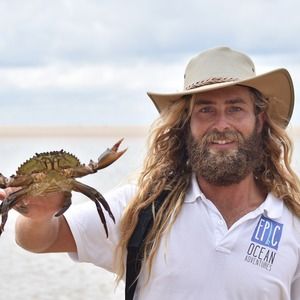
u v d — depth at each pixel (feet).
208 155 7.31
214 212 7.27
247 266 7.13
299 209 7.47
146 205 7.33
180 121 7.69
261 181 7.55
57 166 6.46
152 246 7.22
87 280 18.22
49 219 7.02
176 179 7.50
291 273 7.25
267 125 7.71
